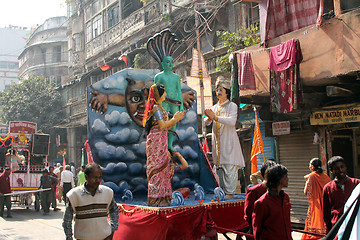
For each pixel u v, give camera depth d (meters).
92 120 6.55
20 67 48.94
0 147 15.70
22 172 15.24
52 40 41.97
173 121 5.41
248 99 10.40
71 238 4.01
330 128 9.64
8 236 8.69
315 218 6.97
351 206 3.65
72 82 32.00
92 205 4.05
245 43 14.33
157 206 5.18
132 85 6.93
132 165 6.83
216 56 16.95
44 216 12.65
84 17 31.81
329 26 8.27
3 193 12.20
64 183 14.90
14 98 34.62
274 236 3.90
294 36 9.19
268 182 4.02
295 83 8.59
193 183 7.29
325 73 8.33
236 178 6.28
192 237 5.17
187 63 18.30
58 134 34.62
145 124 5.64
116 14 26.81
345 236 3.60
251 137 13.47
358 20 7.70
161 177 5.35
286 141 11.16
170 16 19.80
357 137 10.70
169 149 6.04
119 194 6.64
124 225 5.64
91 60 29.77
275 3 10.25
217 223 5.67
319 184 7.04
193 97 7.59
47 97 34.44
